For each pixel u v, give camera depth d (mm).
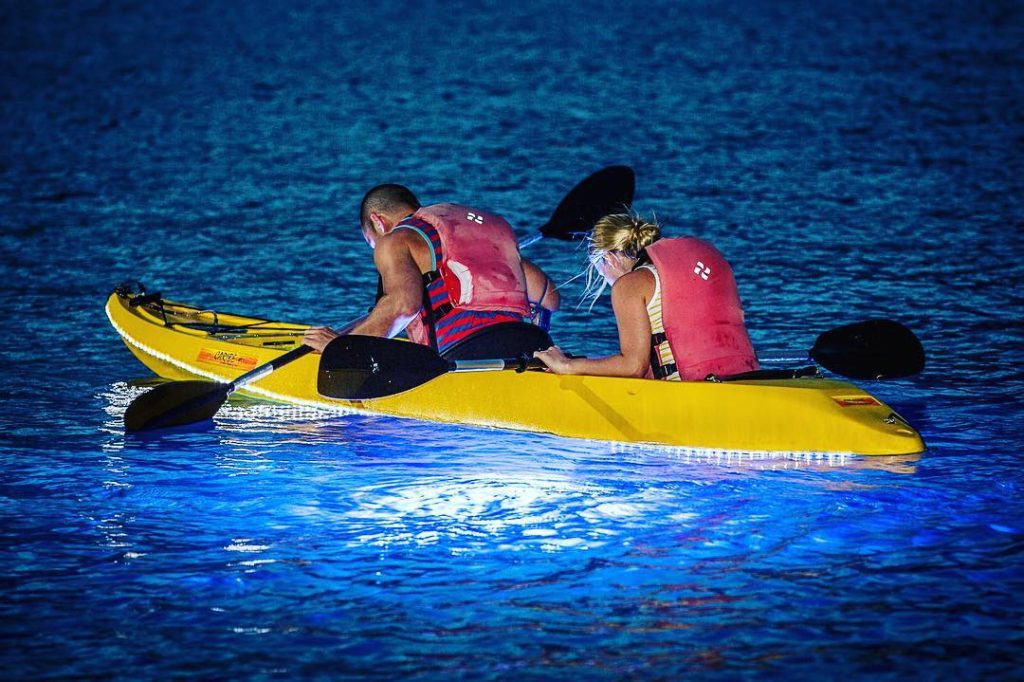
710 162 50969
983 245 37281
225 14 103875
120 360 27391
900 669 13562
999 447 20875
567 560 16500
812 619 14711
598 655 13938
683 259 21688
